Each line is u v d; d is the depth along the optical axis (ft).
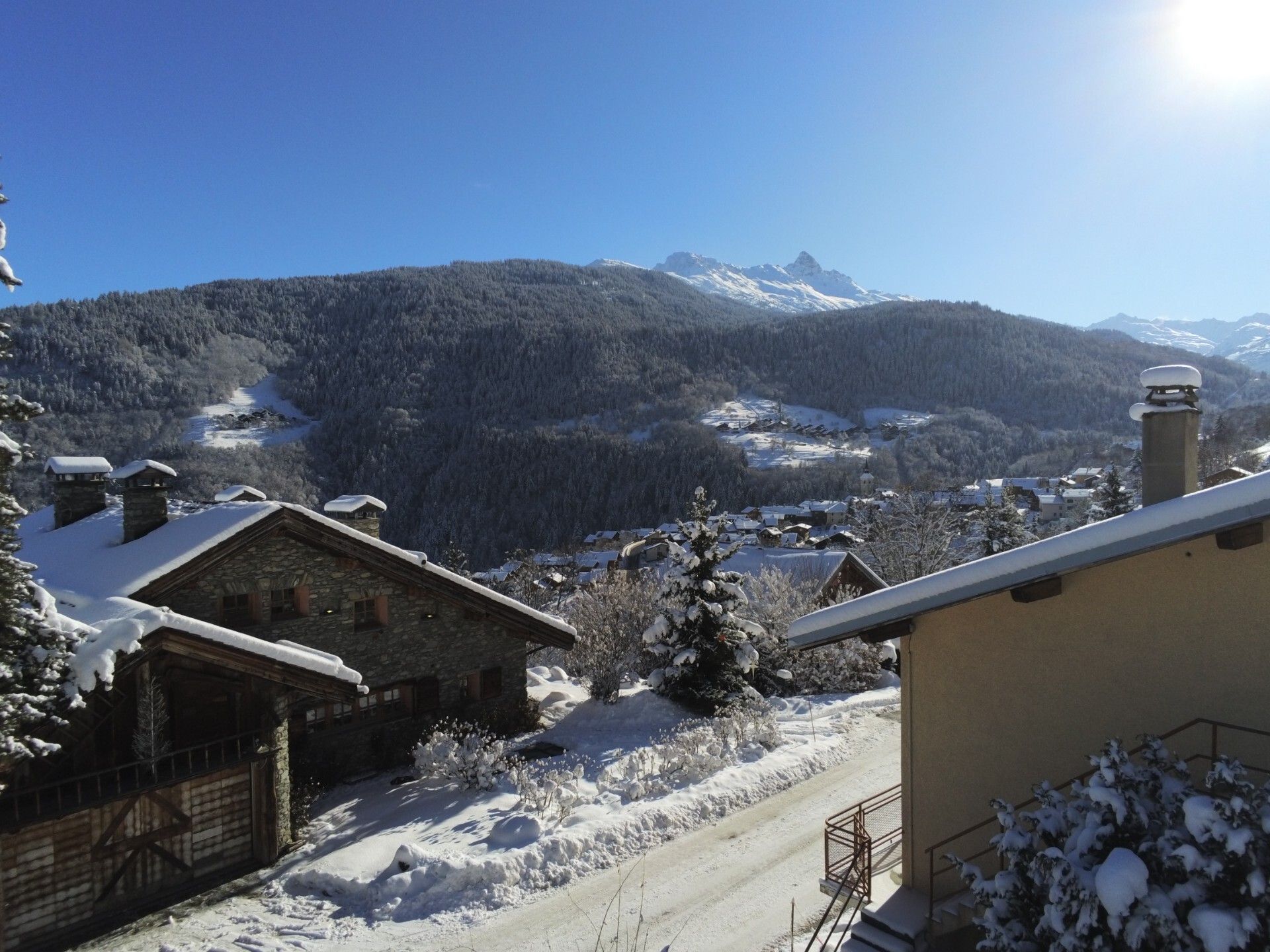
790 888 36.76
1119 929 15.89
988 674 25.27
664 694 69.77
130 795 36.68
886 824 43.45
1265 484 18.40
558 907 35.68
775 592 86.12
